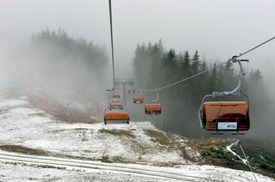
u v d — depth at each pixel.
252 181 43.66
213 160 54.12
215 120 18.30
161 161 51.50
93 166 45.25
